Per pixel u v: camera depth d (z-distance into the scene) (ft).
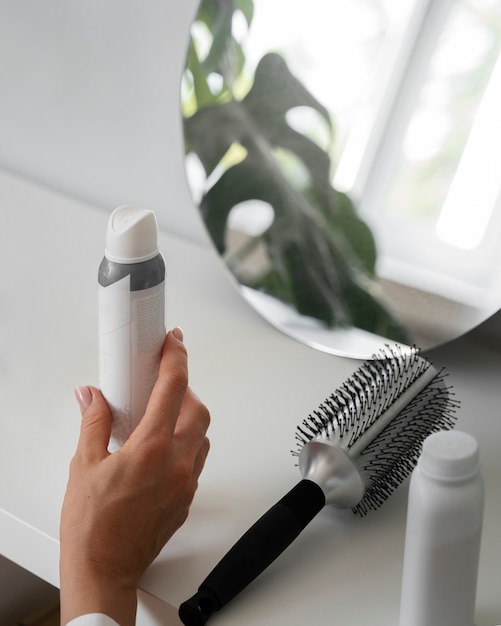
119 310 2.07
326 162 2.95
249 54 2.98
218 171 3.14
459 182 2.72
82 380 2.79
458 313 2.78
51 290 3.26
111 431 2.22
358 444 2.20
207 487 2.40
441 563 1.80
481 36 2.63
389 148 2.83
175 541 2.23
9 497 2.33
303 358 2.97
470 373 2.89
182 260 3.49
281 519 2.11
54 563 2.24
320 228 2.99
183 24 3.25
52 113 3.73
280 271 3.09
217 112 3.09
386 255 2.88
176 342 2.20
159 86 3.41
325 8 2.86
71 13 3.47
